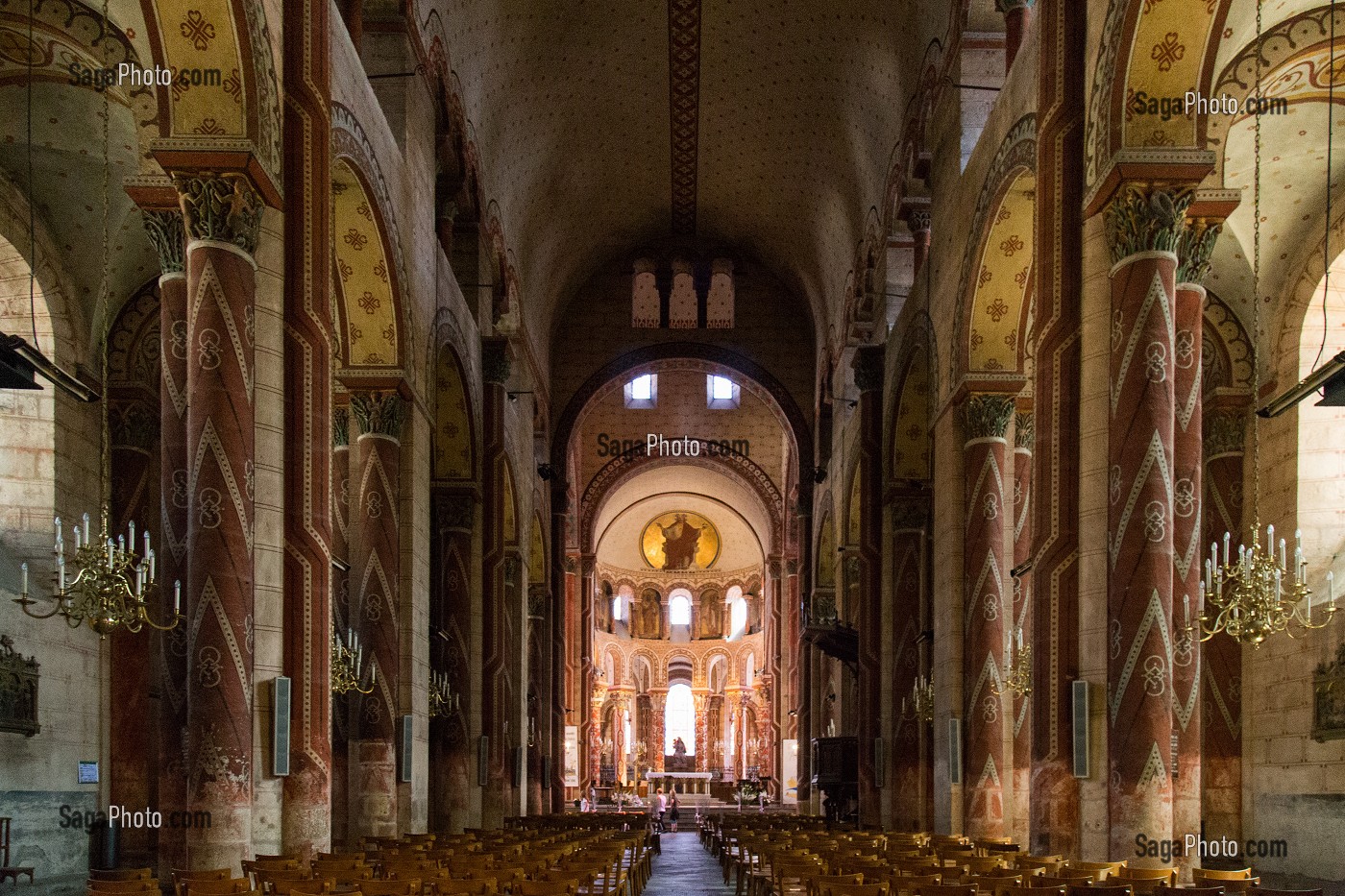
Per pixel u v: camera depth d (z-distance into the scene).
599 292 44.00
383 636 19.06
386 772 18.70
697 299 43.78
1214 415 21.66
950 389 21.34
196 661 12.11
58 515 19.05
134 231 19.78
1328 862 18.55
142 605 12.35
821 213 36.28
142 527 20.47
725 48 30.84
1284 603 15.07
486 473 27.80
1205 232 13.37
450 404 26.08
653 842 29.59
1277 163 19.52
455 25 23.95
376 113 18.14
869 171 30.77
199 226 12.70
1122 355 12.81
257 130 13.01
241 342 12.72
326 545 13.88
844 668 36.00
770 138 34.44
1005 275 19.78
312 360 13.87
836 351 37.00
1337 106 18.25
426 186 21.80
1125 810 12.13
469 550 26.05
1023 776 19.95
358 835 18.53
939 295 22.59
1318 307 20.55
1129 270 12.88
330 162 14.45
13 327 19.36
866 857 14.02
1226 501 21.45
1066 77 14.34
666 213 41.44
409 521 20.02
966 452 20.69
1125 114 13.05
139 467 20.59
